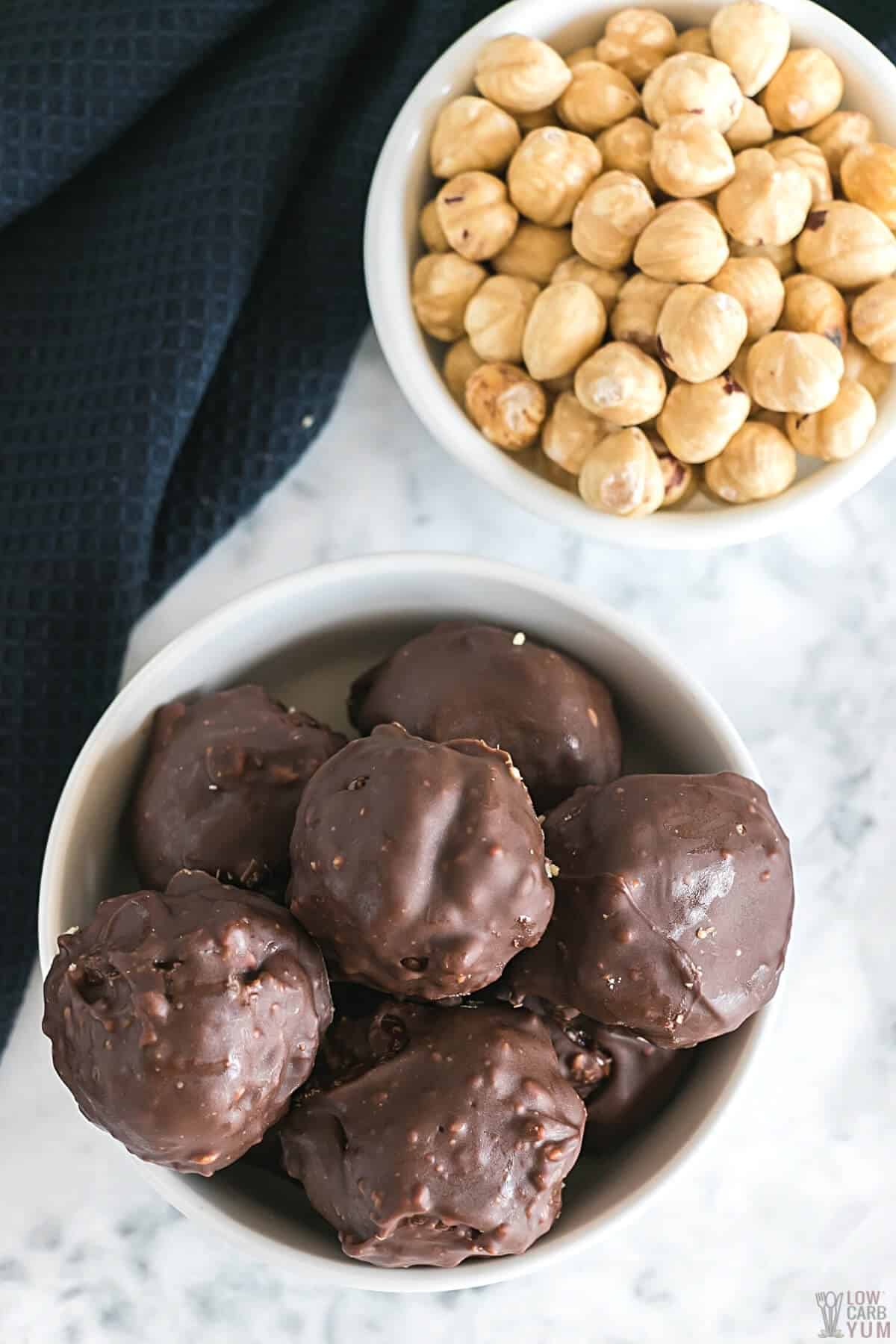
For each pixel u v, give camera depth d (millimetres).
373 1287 342
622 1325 412
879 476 420
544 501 390
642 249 388
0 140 400
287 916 333
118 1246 408
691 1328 412
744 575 419
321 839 327
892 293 391
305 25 408
